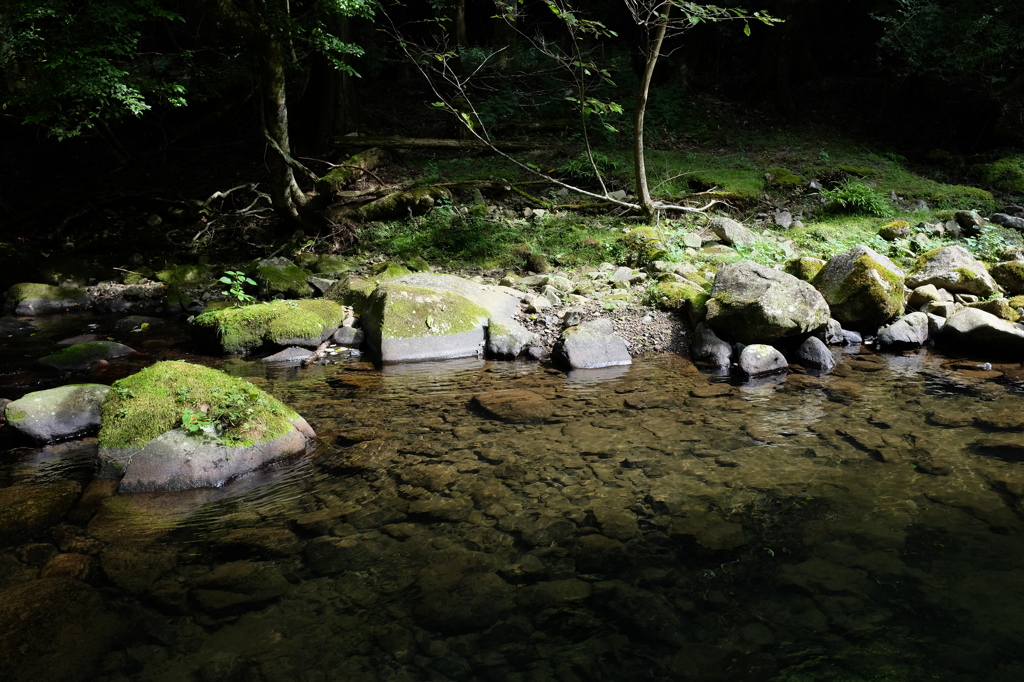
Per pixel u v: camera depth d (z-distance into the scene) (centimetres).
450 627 265
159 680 238
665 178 1196
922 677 234
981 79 1534
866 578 291
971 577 290
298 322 697
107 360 655
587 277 880
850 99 1712
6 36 850
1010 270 778
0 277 967
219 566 307
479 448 439
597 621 267
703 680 235
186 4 1398
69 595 285
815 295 668
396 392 558
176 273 1001
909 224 1009
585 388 562
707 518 344
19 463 430
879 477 388
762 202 1147
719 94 1769
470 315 703
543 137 1491
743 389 556
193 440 401
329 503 367
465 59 1538
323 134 1427
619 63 1642
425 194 1105
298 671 242
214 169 1410
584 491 376
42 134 1504
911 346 678
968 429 457
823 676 236
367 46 1622
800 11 1688
